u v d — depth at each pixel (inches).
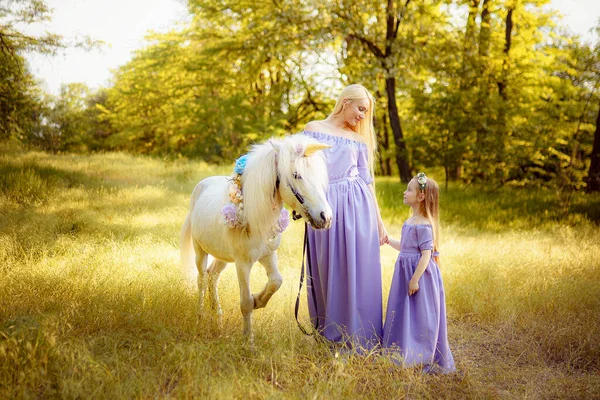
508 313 172.7
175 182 462.0
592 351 144.3
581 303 181.8
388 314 140.7
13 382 108.0
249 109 703.7
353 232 139.1
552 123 545.3
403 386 122.3
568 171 522.6
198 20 741.9
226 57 705.0
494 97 526.0
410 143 544.1
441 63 556.4
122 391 108.3
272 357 129.0
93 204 333.1
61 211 301.0
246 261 138.3
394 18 585.0
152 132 1045.8
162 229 275.0
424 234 138.2
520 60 583.2
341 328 139.6
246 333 141.4
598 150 540.1
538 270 221.6
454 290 189.9
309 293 147.9
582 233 333.7
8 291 157.8
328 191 139.1
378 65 553.6
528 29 633.6
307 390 114.9
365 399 113.7
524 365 141.6
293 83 730.8
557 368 138.8
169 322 147.3
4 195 320.5
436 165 534.9
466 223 396.8
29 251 208.7
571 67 548.7
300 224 313.3
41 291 160.2
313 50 590.2
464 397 121.0
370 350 136.6
